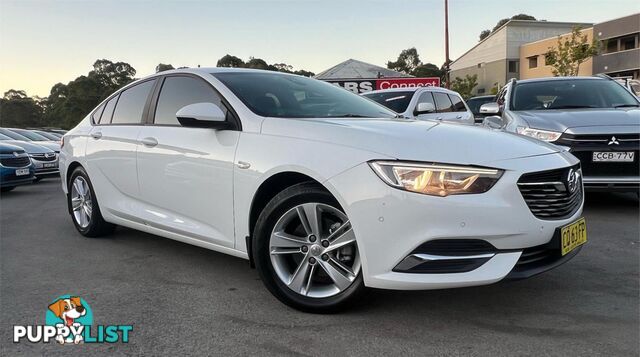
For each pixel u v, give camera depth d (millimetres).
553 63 38531
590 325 2840
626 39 41656
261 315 3047
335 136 2939
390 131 2945
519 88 7184
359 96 4422
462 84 49406
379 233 2664
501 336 2717
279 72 4336
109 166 4477
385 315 3000
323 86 4312
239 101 3516
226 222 3389
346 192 2742
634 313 2996
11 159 9062
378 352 2562
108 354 2604
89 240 4977
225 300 3305
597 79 7098
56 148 13594
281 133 3154
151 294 3434
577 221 3035
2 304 3283
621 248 4363
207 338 2762
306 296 3029
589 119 5559
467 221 2576
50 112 55625
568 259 2939
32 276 3854
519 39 49656
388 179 2648
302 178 3086
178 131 3803
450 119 8992
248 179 3184
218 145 3424
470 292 3348
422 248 2617
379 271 2695
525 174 2713
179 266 4059
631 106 6336
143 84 4465
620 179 5281
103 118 4844
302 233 3100
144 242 4840
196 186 3564
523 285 3475
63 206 7465
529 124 5812
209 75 3861
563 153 3141
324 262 2953
